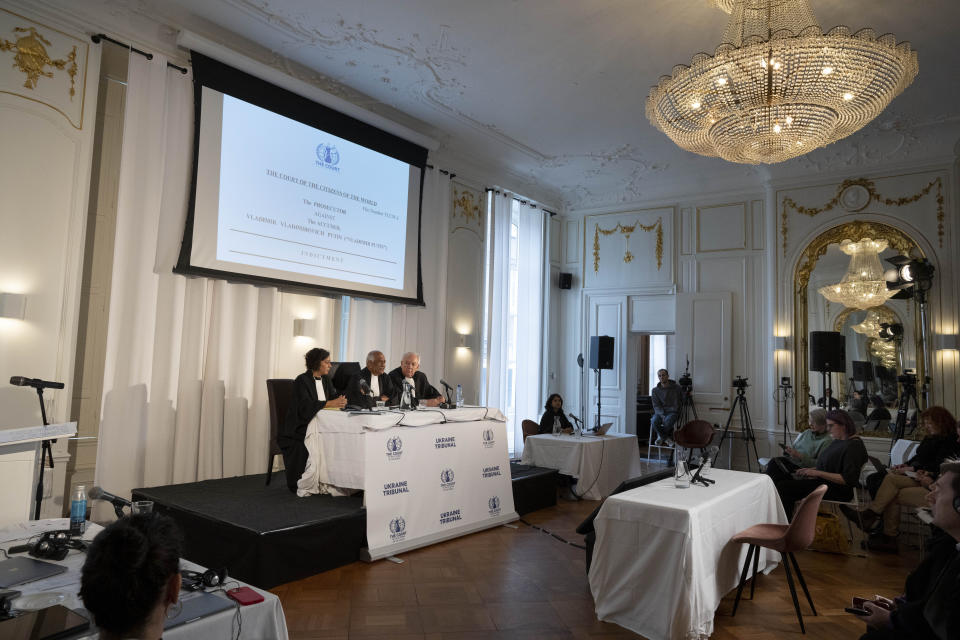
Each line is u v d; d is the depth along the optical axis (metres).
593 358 8.93
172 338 5.05
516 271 9.15
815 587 3.90
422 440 4.57
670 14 4.93
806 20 4.79
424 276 7.44
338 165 6.38
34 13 4.35
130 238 4.80
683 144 5.03
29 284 4.27
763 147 4.32
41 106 4.37
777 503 4.05
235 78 5.44
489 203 8.59
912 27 4.98
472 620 3.20
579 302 9.91
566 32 5.25
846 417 4.76
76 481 4.80
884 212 7.38
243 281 5.55
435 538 4.51
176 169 5.12
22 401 4.21
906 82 4.01
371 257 6.70
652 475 3.82
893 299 7.25
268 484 5.02
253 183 5.60
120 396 4.70
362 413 4.38
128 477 4.73
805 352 7.76
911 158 7.23
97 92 4.73
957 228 6.92
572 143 7.84
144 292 4.88
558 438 6.45
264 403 5.74
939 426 4.73
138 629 1.05
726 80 4.00
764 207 8.37
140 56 4.90
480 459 5.06
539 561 4.21
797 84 3.84
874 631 2.00
